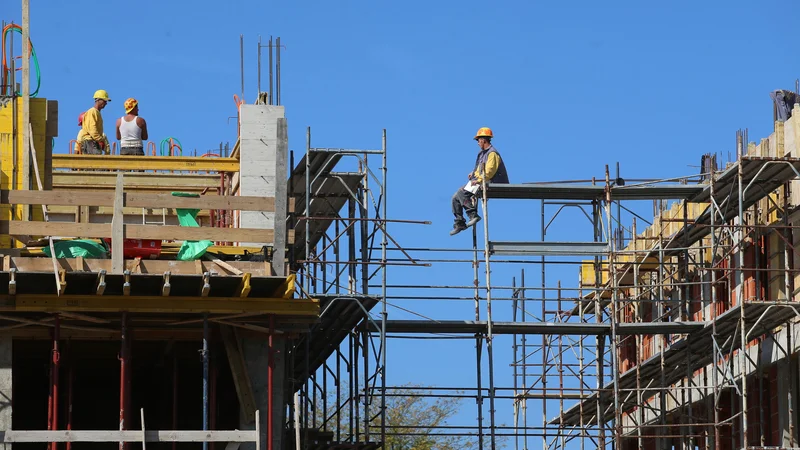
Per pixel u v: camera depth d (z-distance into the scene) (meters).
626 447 56.47
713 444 46.44
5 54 37.41
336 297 38.03
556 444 51.72
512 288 40.69
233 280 31.48
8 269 30.67
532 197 42.34
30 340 35.31
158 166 39.91
